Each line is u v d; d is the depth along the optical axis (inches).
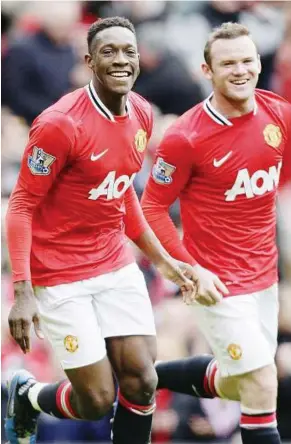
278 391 1205.7
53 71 1355.8
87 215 874.1
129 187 899.4
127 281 887.1
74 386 882.1
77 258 879.7
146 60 1393.9
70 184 864.9
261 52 1457.9
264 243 928.9
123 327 880.3
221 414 1190.9
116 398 952.3
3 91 1346.0
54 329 881.5
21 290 845.2
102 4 1432.1
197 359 985.5
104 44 848.9
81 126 851.4
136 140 876.0
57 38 1366.9
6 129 1312.7
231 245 920.9
